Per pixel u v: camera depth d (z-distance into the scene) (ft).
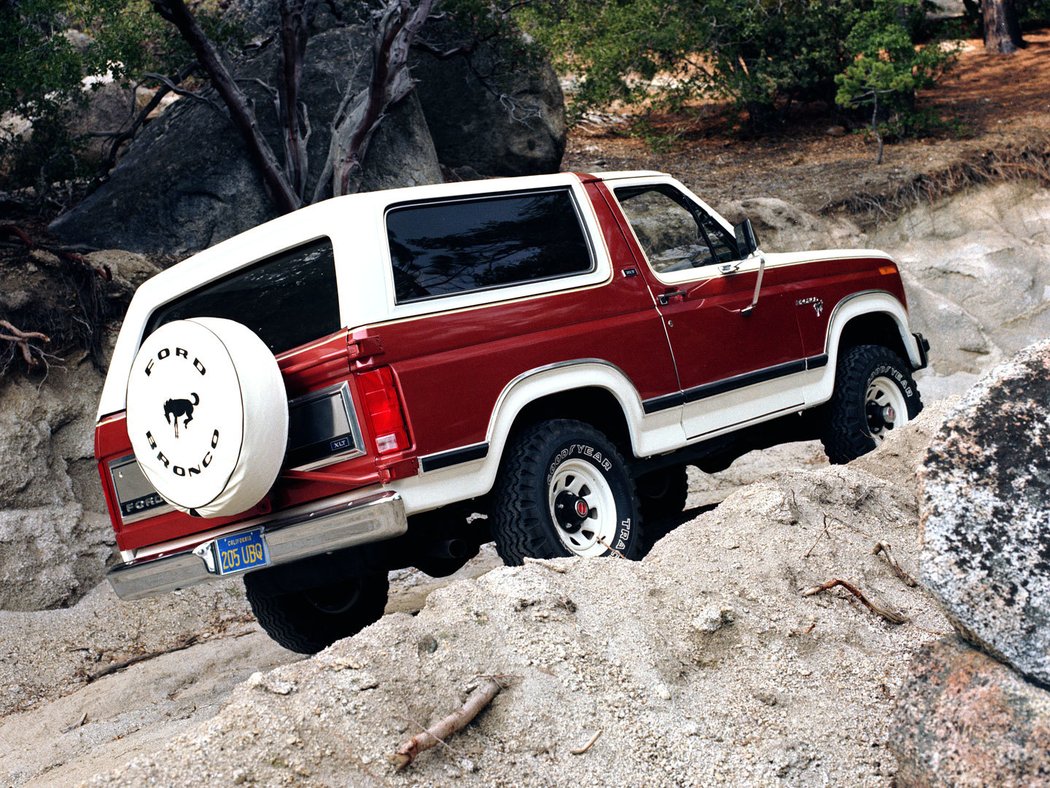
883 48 55.16
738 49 58.70
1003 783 8.84
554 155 47.80
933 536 9.39
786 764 11.13
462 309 16.69
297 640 19.81
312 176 39.50
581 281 18.51
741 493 16.84
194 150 38.81
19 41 37.04
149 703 20.17
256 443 15.46
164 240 37.14
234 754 10.05
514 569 13.48
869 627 13.79
